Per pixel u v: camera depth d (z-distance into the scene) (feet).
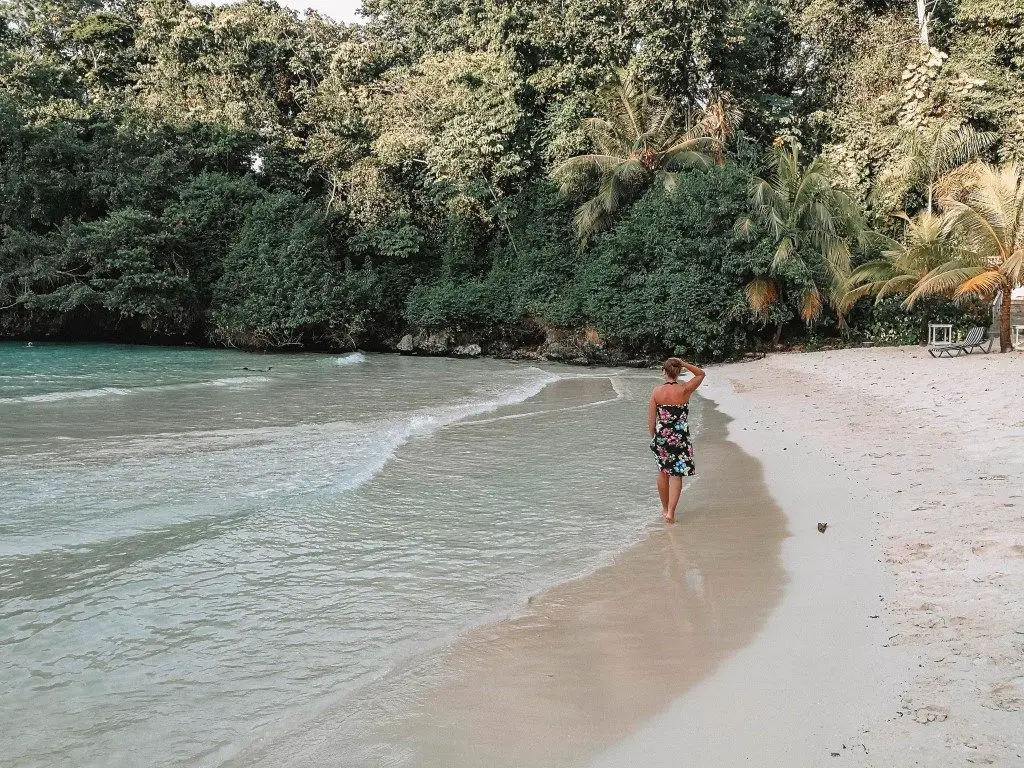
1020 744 10.91
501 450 38.14
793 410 47.34
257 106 122.01
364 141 124.98
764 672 14.29
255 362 91.45
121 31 132.16
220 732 13.24
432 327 116.57
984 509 22.36
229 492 29.17
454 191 111.96
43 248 102.63
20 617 17.88
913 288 77.15
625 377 78.23
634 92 103.55
